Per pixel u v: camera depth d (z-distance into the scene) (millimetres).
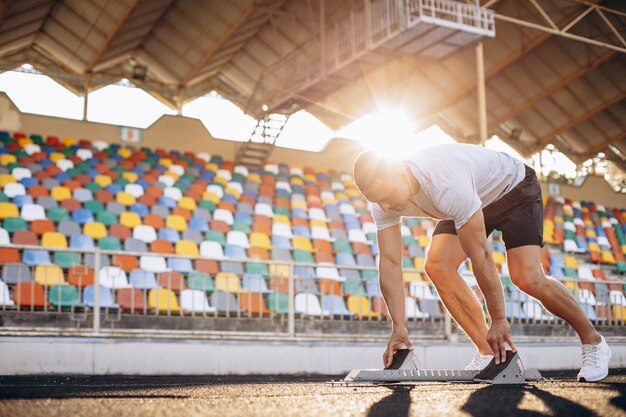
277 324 9344
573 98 21094
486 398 2150
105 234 11422
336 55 14523
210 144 16094
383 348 8141
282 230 13438
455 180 2785
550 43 18969
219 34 17594
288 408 1884
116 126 15258
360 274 12711
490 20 12805
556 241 17250
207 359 7180
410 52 13391
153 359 6957
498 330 2939
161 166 14766
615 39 18328
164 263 10938
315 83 15141
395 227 3229
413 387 2701
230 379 5270
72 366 6633
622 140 22703
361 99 21406
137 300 9406
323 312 9875
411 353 3217
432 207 2926
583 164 23594
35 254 10344
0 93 14422
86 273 8656
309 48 16344
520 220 3109
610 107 21375
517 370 2973
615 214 19812
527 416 1688
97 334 7195
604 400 2012
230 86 21719
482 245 2832
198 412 1776
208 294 10406
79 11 16594
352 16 14000
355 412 1785
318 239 13336
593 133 22672
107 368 6766
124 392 2615
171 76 20312
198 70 19500
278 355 7535
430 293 11742
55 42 18641
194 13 17125
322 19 14891
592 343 3229
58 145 14500
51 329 7195
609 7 17281
